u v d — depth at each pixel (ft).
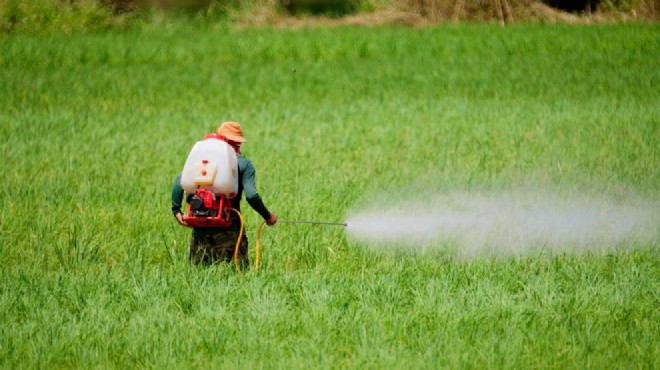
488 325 81.97
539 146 177.27
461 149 176.96
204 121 210.18
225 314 85.66
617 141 179.52
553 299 89.56
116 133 194.18
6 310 87.86
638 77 268.21
